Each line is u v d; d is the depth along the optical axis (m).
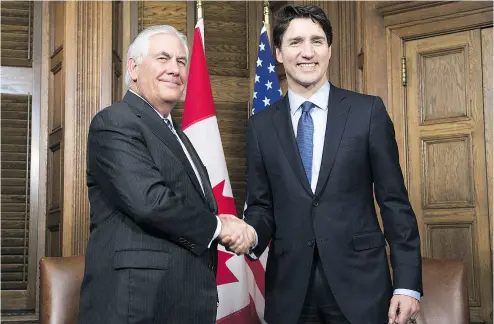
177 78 2.08
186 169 2.02
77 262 2.72
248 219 2.17
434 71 3.80
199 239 1.91
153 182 1.86
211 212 2.14
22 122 4.20
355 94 2.20
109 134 1.94
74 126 3.80
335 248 2.02
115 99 4.05
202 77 3.68
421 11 3.79
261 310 3.46
